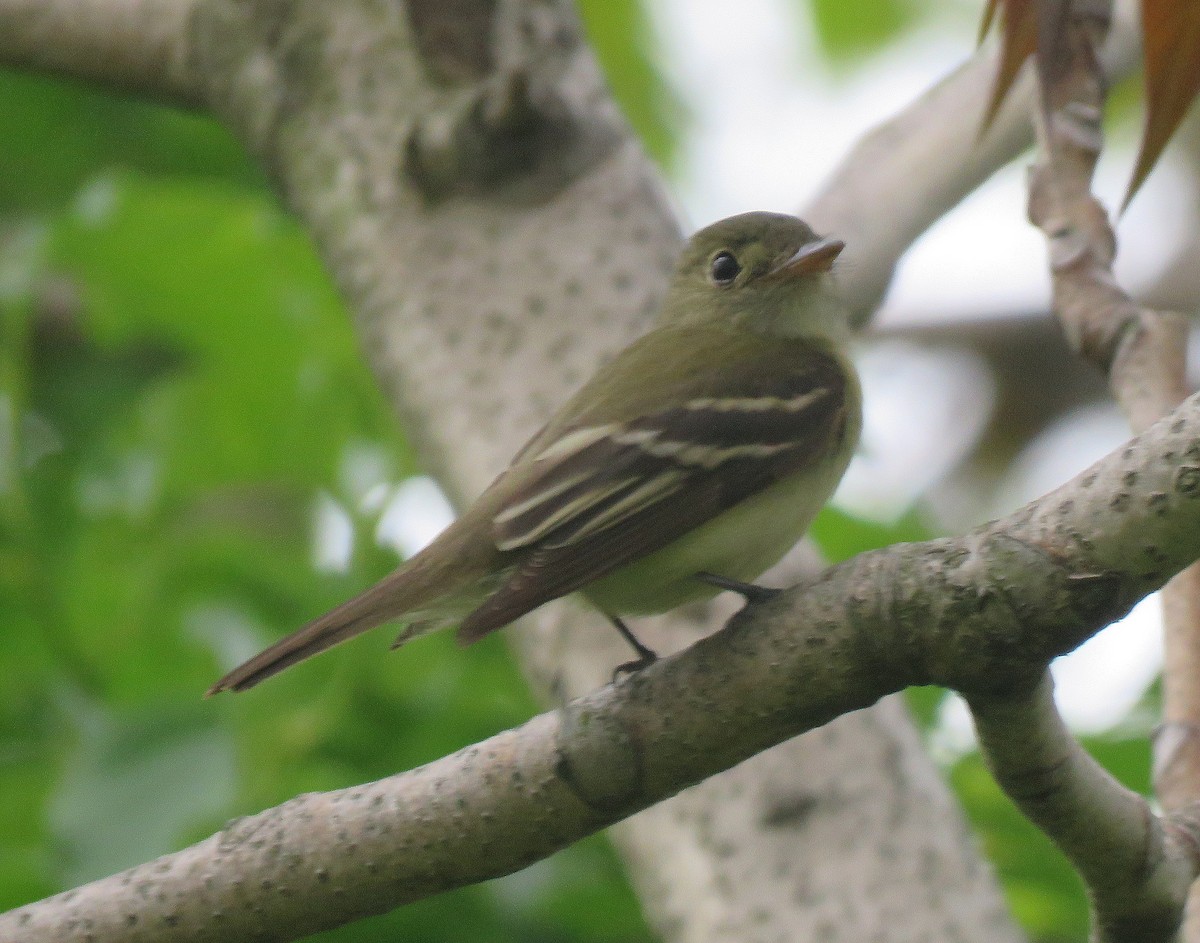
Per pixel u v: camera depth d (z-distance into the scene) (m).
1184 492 5.88
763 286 10.24
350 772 10.99
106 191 12.46
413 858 6.98
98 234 12.57
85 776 10.59
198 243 12.65
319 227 10.86
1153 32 7.42
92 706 12.14
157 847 10.34
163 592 12.80
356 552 12.40
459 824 6.92
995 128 12.29
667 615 9.55
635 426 8.67
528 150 10.52
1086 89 8.52
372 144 10.68
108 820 10.45
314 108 10.89
